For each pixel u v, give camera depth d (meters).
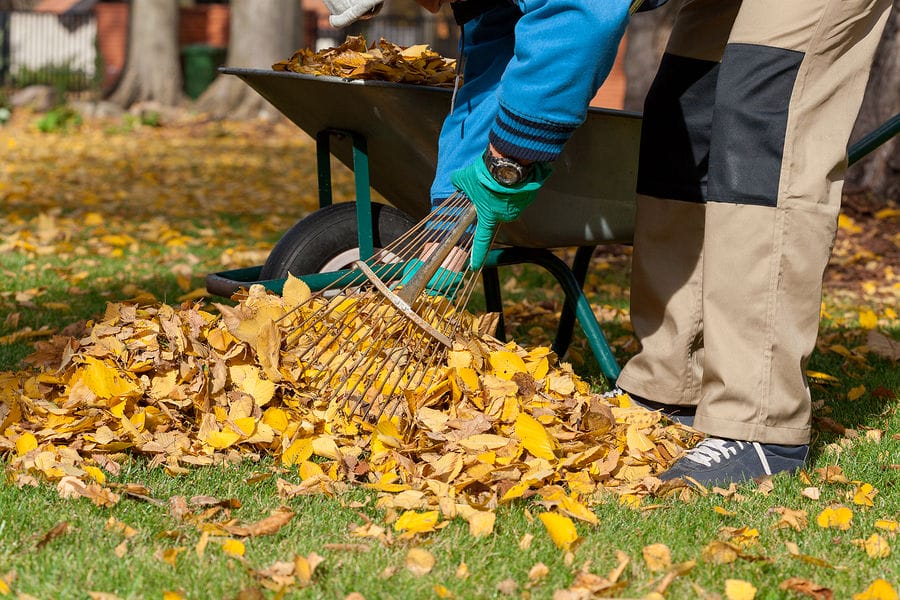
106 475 2.52
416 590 2.02
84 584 1.99
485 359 2.90
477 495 2.48
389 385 2.80
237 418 2.71
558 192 3.05
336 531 2.28
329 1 2.71
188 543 2.18
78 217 7.91
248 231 7.50
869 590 2.03
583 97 2.37
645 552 2.17
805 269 2.54
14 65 28.33
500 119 2.43
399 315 2.74
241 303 2.98
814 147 2.52
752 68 2.49
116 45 27.16
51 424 2.67
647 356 3.00
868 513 2.53
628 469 2.66
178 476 2.55
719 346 2.61
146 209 8.58
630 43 8.89
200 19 25.81
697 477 2.64
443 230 2.79
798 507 2.54
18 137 15.92
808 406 2.66
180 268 5.77
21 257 6.02
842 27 2.45
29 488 2.42
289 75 2.98
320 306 2.99
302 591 1.99
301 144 16.62
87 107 21.44
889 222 7.52
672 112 2.85
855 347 4.40
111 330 2.99
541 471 2.48
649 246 2.96
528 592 2.02
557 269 3.25
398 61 3.07
